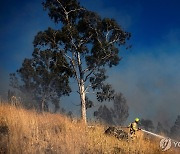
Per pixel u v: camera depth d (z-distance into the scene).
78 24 27.42
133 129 14.20
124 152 10.84
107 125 15.08
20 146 8.16
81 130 11.91
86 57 27.03
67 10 27.94
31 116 11.69
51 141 9.39
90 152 9.77
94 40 27.45
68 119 13.13
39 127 10.81
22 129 9.53
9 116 10.54
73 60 26.58
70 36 26.16
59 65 25.98
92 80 27.41
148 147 12.18
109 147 10.67
